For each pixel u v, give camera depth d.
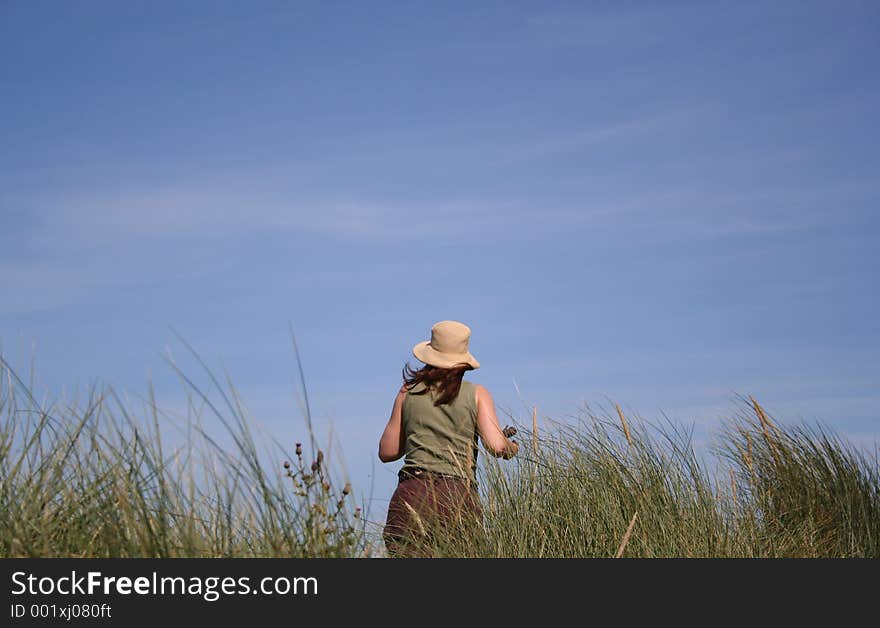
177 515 4.76
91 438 4.86
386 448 7.08
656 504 7.27
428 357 7.00
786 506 8.30
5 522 4.68
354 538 5.22
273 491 4.88
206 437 4.82
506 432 7.16
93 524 4.77
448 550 6.39
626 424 7.82
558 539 6.89
